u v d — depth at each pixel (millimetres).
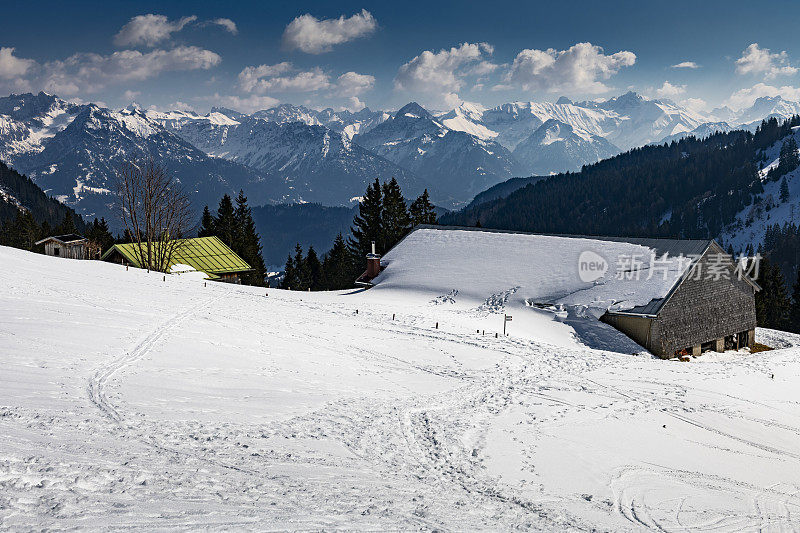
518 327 40156
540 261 51094
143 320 29734
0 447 12125
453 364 28688
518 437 19266
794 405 26469
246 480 12891
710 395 26578
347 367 26344
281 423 17703
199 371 22078
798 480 17781
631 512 14297
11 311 26953
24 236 122438
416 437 18422
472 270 52656
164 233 64812
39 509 9797
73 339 23578
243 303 39969
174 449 14195
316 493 12680
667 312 41250
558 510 13922
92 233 117000
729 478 17359
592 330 40844
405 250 61656
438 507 13055
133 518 9977
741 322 48844
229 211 104688
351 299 47344
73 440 13500
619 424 21516
